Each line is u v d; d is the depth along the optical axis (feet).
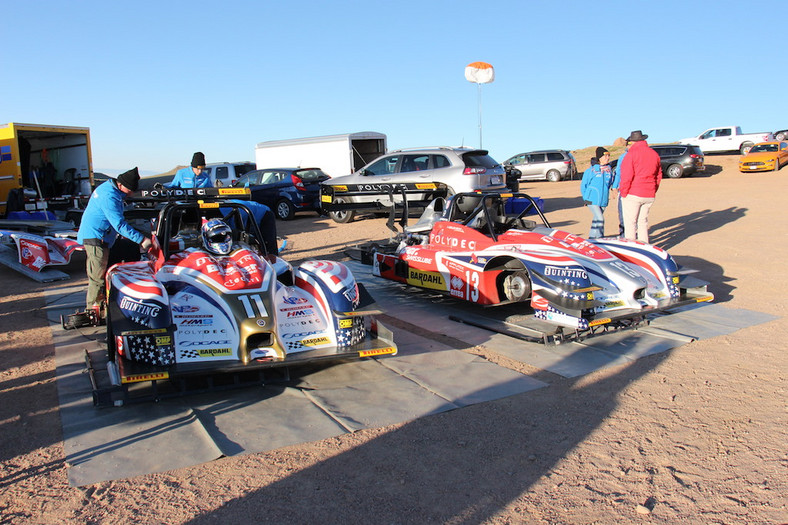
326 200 25.04
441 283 22.66
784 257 30.48
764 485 10.52
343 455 11.73
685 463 11.34
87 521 9.63
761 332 19.36
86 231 19.69
